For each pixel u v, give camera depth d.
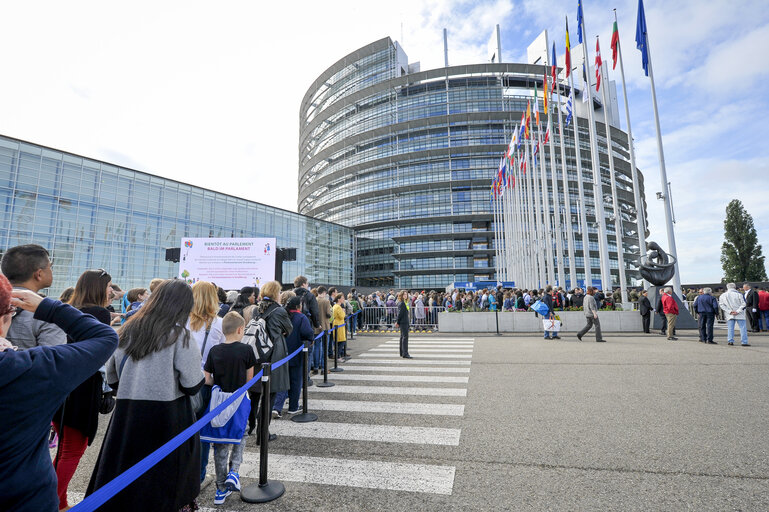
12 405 1.24
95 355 1.50
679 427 4.36
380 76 75.94
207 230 39.44
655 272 15.82
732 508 2.75
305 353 5.30
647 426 4.42
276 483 3.30
